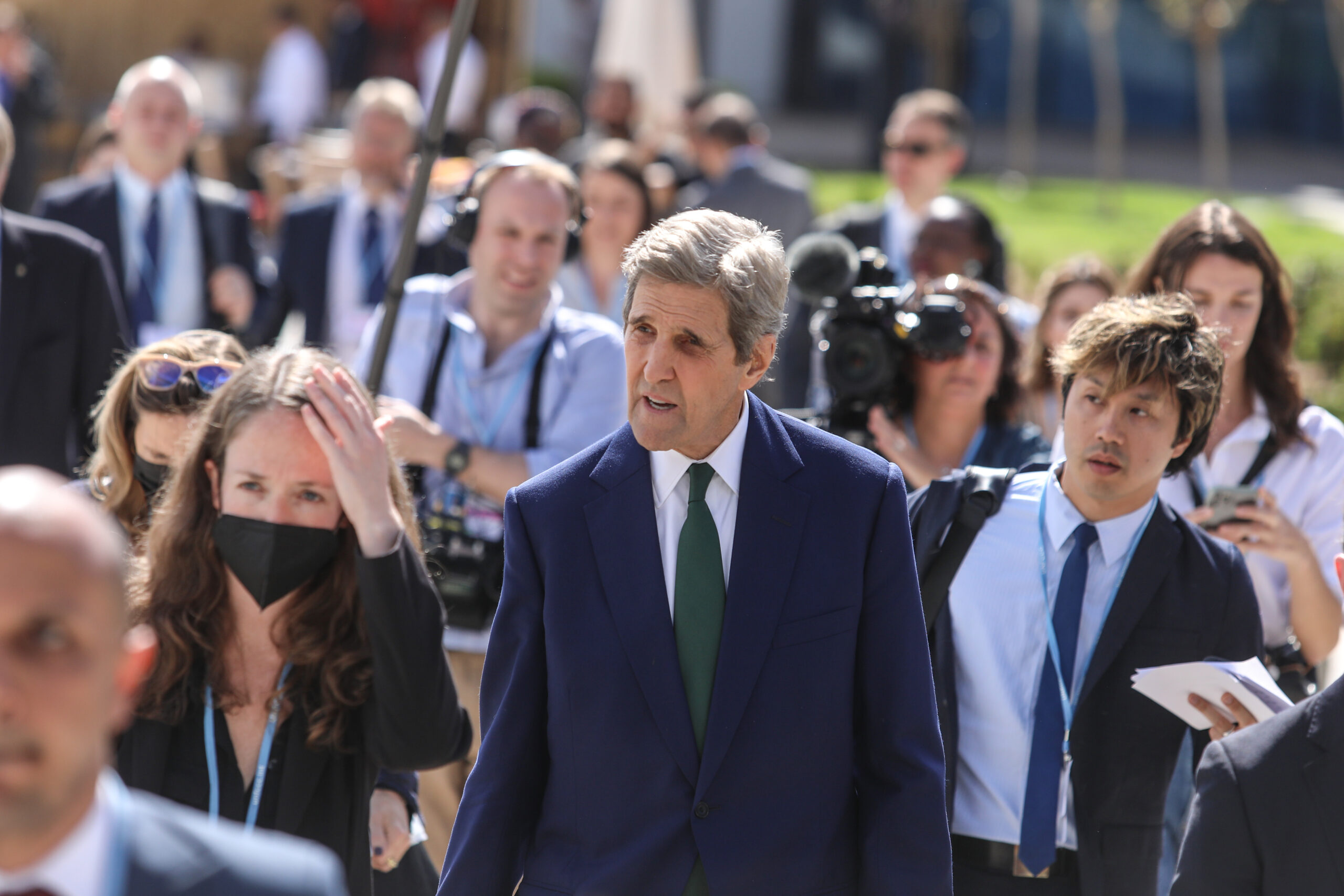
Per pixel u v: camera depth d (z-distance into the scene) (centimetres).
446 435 672
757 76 6006
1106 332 510
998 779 507
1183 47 5712
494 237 707
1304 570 595
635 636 423
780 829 418
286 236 1146
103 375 813
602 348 716
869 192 3128
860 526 434
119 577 249
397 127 1143
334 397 435
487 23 2719
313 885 271
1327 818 388
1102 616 513
